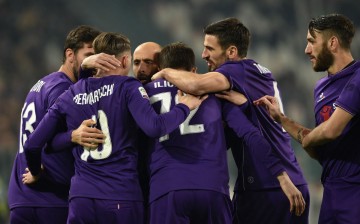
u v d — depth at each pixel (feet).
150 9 231.71
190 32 226.58
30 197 52.90
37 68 193.16
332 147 49.29
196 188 46.78
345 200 48.75
